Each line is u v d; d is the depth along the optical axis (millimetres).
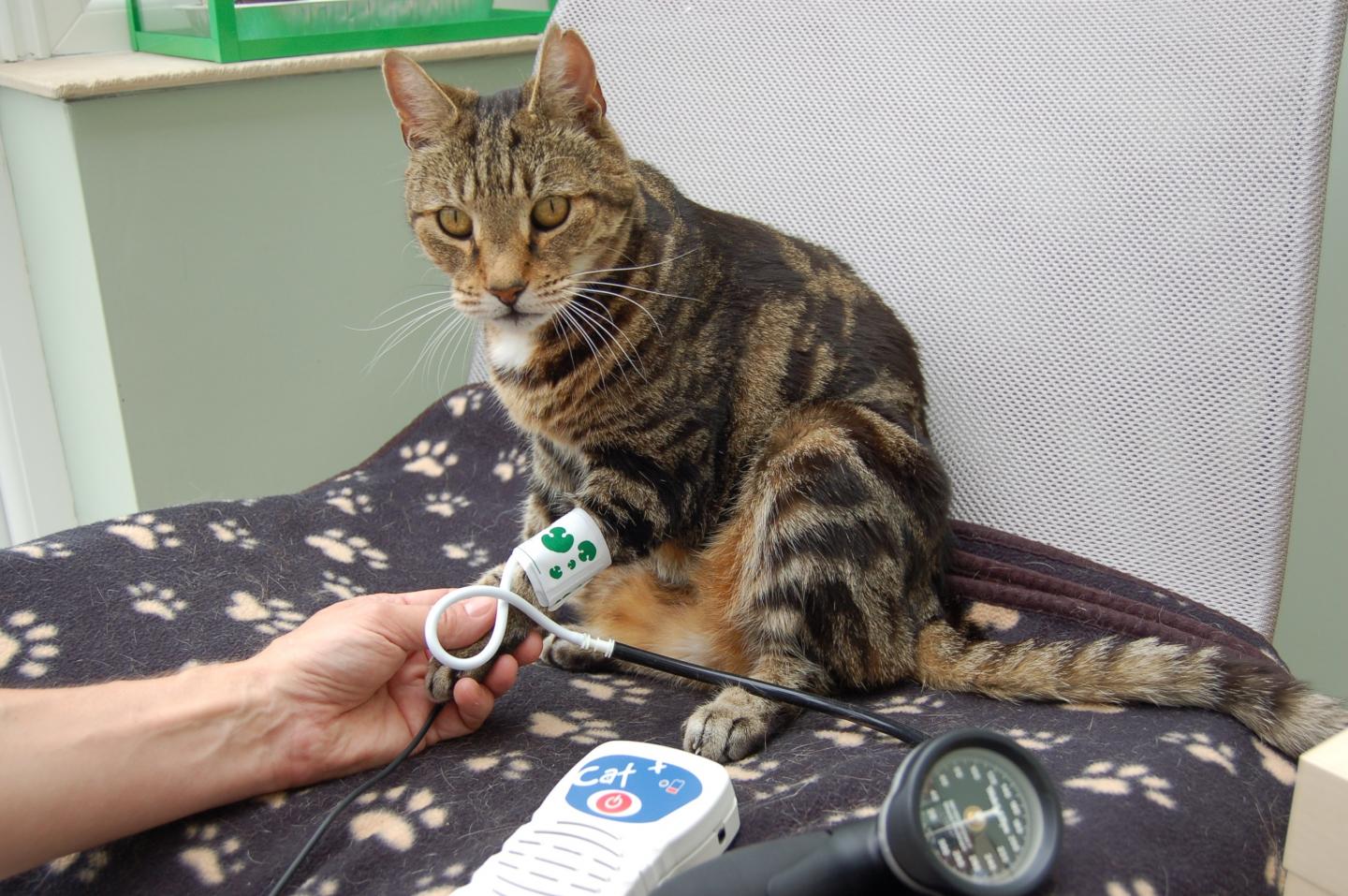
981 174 1514
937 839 753
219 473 2105
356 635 1040
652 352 1305
